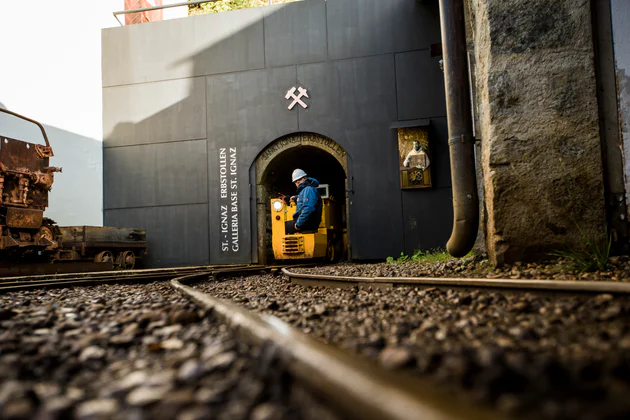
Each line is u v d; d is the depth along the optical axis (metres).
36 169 11.32
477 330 2.79
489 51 6.25
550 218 5.97
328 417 1.35
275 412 1.38
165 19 19.69
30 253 11.51
